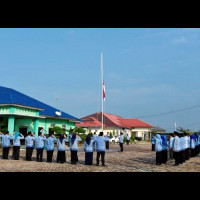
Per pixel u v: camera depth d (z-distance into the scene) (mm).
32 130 27875
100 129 50688
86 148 14742
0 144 24891
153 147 28047
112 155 21453
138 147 35219
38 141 16531
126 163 15680
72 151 15156
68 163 15531
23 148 26219
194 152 21375
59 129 30219
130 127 62312
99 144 14398
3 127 27125
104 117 56938
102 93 33781
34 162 15969
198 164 15617
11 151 23719
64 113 37469
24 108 25922
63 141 15648
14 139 17828
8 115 24844
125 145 40406
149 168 13438
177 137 14891
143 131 64312
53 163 15461
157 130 70500
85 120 53000
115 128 53938
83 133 35781
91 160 14742
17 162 15875
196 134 23000
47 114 31578
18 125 28500
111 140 47312
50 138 16297
